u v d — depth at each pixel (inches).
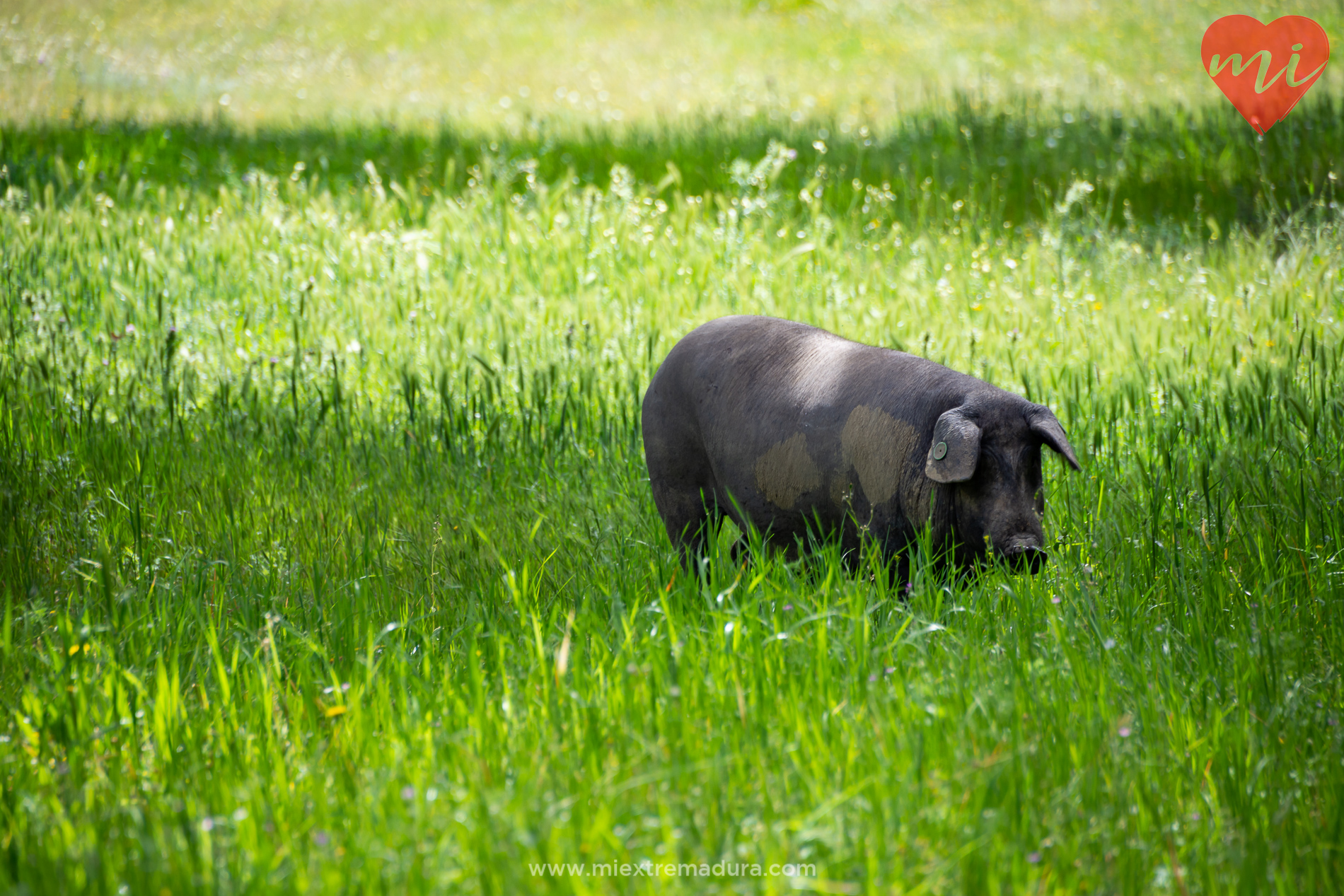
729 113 2554.1
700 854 404.5
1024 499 571.5
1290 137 1750.7
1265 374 832.9
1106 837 422.0
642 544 738.2
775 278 1282.0
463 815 421.1
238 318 1215.6
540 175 1911.9
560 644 594.2
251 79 3149.6
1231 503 713.6
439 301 1247.5
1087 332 1111.6
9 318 1115.3
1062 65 3026.6
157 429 957.8
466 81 3157.0
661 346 1112.2
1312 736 490.3
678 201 1525.6
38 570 717.3
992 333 1082.1
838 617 571.8
